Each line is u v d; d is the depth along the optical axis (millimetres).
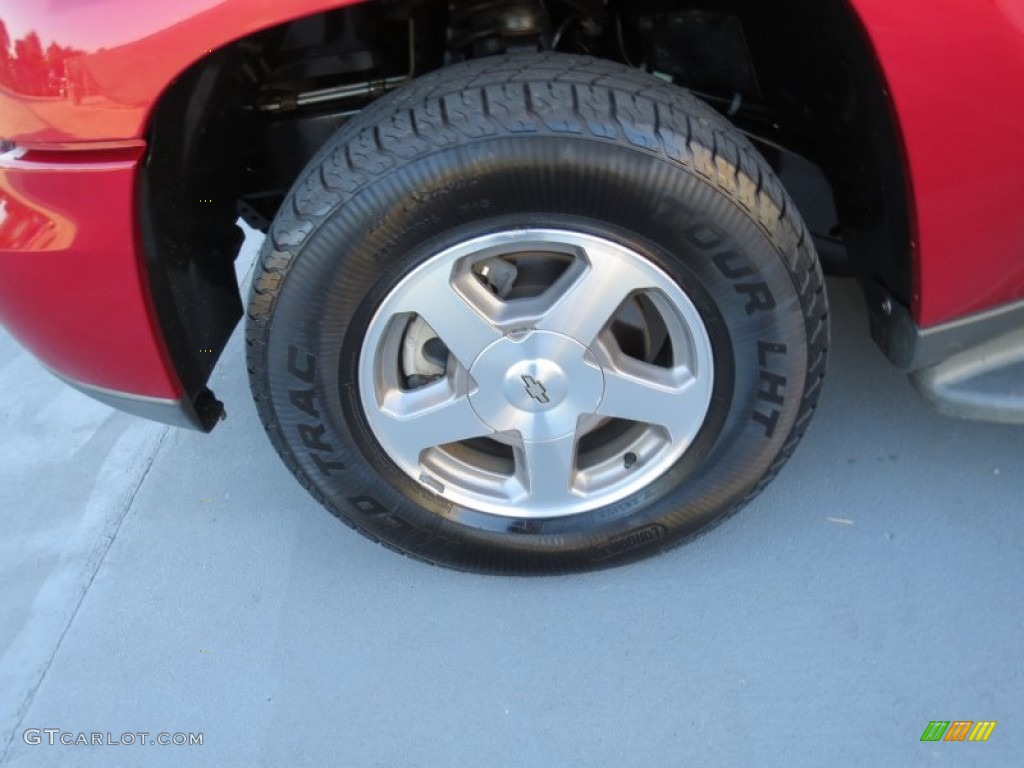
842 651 1745
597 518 1794
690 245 1432
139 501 2314
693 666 1754
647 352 1717
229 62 1477
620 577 1943
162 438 2520
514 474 1817
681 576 1927
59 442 2574
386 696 1778
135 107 1302
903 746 1582
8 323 1619
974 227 1446
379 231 1412
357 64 1744
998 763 1537
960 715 1620
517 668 1793
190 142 1496
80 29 1261
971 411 1698
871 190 1574
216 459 2414
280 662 1866
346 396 1616
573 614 1881
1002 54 1272
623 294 1506
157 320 1531
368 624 1919
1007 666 1685
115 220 1385
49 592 2096
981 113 1322
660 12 1806
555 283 1539
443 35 1815
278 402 1632
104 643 1958
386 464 1724
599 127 1339
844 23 1329
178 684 1854
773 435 1673
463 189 1375
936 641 1741
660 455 1725
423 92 1400
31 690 1878
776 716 1654
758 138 1912
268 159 1898
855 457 2139
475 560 1903
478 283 1540
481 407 1643
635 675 1753
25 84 1302
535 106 1341
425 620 1911
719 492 1763
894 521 1980
